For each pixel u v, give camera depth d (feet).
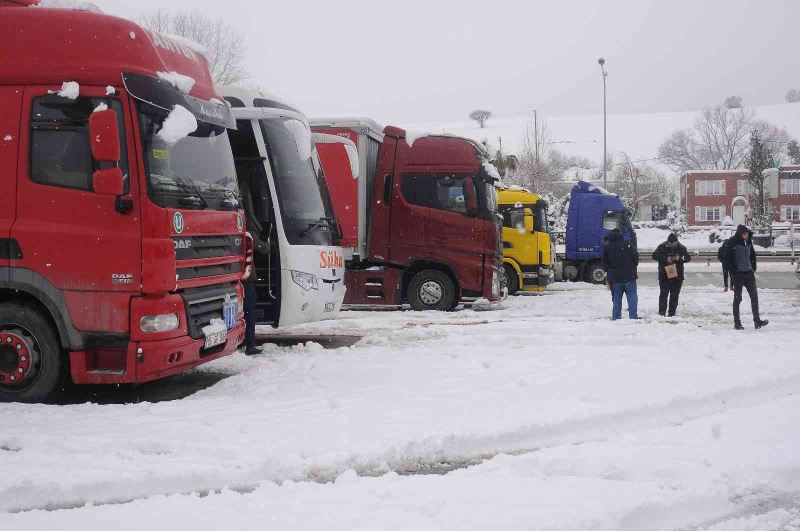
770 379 28.45
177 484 17.83
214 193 29.01
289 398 26.32
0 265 25.94
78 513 15.71
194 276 27.22
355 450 19.72
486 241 55.72
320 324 50.21
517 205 72.33
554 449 20.10
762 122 402.31
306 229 38.14
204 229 27.76
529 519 15.15
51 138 26.02
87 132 25.79
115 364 25.90
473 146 56.24
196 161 28.60
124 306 25.30
